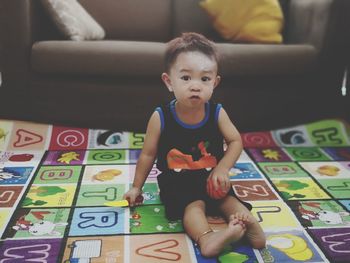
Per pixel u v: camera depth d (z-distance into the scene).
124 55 1.81
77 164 1.61
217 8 2.23
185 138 1.20
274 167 1.63
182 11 2.41
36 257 1.00
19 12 1.82
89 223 1.17
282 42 2.30
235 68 1.88
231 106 1.95
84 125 1.93
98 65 1.82
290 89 2.00
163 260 1.00
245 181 1.49
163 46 1.86
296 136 1.96
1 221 1.17
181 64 1.14
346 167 1.64
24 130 1.87
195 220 1.09
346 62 2.03
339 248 1.07
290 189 1.42
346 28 1.97
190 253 1.03
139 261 0.99
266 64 1.90
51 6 1.95
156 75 1.85
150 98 1.90
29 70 1.87
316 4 2.07
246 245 1.07
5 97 1.91
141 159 1.27
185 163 1.20
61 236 1.10
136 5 2.39
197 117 1.21
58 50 1.81
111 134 1.89
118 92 1.89
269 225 1.18
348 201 1.34
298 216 1.23
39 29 1.99
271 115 2.01
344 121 2.05
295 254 1.04
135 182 1.29
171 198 1.18
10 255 1.01
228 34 2.24
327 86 2.05
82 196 1.34
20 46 1.84
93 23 2.13
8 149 1.74
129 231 1.13
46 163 1.62
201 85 1.13
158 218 1.21
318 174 1.56
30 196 1.33
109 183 1.45
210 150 1.22
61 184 1.43
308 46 1.99
